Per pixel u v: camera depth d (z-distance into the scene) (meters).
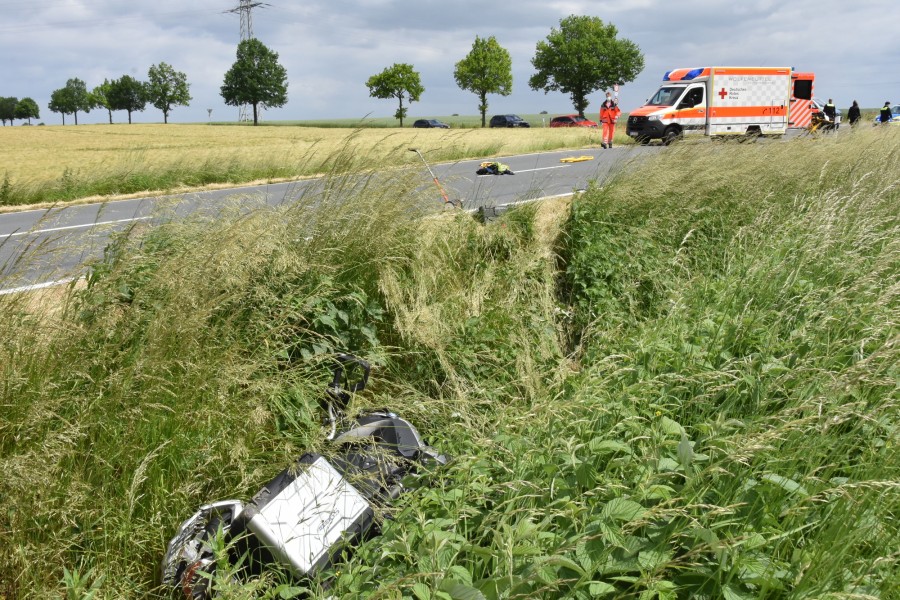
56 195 15.22
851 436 3.27
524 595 2.22
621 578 2.41
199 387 3.94
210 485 3.89
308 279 5.34
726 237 8.62
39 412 3.45
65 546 3.27
